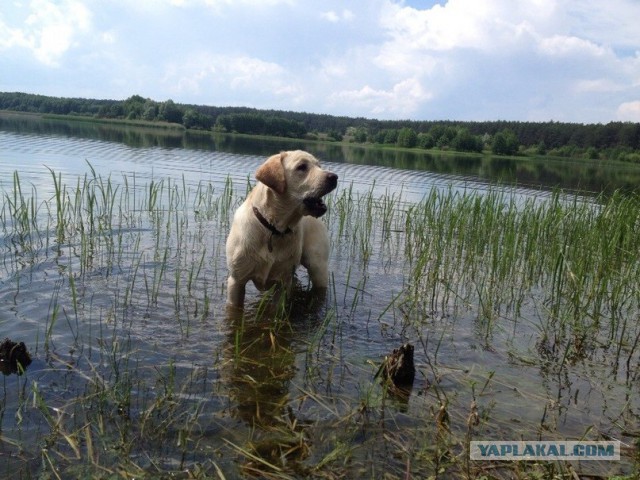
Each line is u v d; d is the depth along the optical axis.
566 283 2.30
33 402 1.20
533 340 1.78
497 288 2.22
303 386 1.37
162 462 1.04
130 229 2.96
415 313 1.96
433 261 2.64
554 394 1.41
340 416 1.24
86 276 2.10
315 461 1.07
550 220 3.11
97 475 1.00
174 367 1.42
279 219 1.88
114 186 4.28
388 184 5.73
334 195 4.68
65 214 3.15
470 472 1.07
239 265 1.89
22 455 1.04
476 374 1.50
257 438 1.14
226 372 1.42
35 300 1.81
